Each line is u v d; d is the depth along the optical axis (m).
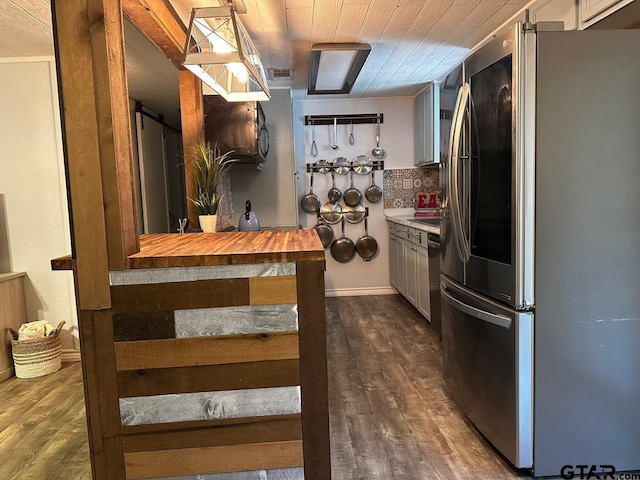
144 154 3.98
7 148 3.10
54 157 3.10
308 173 4.76
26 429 2.26
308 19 2.55
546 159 1.63
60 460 1.98
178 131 5.17
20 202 3.13
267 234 1.86
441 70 3.69
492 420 1.90
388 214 4.82
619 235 1.67
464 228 2.05
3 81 3.04
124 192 1.27
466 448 1.97
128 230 1.29
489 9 2.48
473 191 1.97
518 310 1.69
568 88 1.62
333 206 4.80
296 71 3.62
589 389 1.72
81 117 1.19
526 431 1.73
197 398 1.33
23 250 3.17
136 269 1.28
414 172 4.80
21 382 2.88
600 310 1.69
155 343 1.31
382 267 4.91
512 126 1.65
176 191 5.09
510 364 1.74
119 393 1.32
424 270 3.57
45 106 3.06
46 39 2.68
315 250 1.31
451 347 2.33
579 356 1.71
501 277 1.77
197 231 2.46
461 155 2.04
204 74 1.82
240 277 1.31
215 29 1.66
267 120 4.02
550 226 1.66
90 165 1.22
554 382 1.72
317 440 1.37
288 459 1.37
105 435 1.33
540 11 2.37
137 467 1.34
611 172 1.65
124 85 1.28
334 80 3.76
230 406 1.34
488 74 1.80
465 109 1.98
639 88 1.63
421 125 4.42
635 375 1.72
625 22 1.82
